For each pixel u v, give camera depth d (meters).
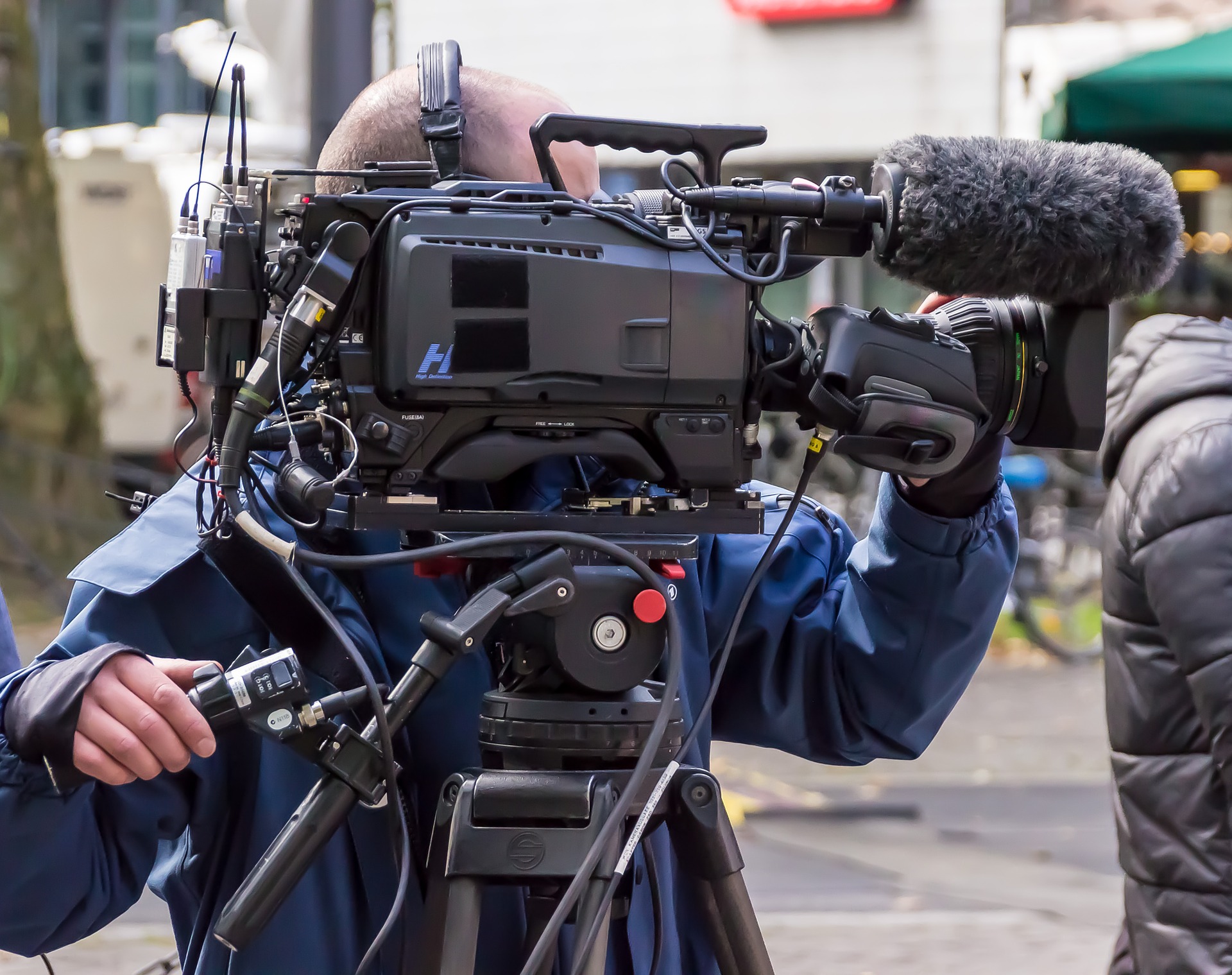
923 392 3.84
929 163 3.80
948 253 3.81
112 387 36.19
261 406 3.45
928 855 15.33
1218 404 6.32
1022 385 4.02
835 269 28.59
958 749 19.86
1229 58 18.61
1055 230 3.77
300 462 3.63
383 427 3.53
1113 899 13.88
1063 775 18.70
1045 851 15.47
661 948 4.01
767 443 32.31
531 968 3.35
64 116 50.78
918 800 17.44
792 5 29.56
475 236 3.52
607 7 30.61
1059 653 26.03
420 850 4.04
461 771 3.76
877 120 29.56
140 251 36.25
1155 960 6.52
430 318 3.46
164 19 50.84
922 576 4.33
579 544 3.54
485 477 3.61
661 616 3.61
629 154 26.53
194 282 3.62
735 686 4.80
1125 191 3.81
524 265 3.52
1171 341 6.50
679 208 3.77
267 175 3.69
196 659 4.07
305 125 12.30
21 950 3.89
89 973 11.35
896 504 4.31
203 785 4.05
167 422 36.56
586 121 3.85
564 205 3.62
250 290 3.61
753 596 4.68
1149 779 6.53
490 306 3.50
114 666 3.44
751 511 3.81
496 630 3.82
